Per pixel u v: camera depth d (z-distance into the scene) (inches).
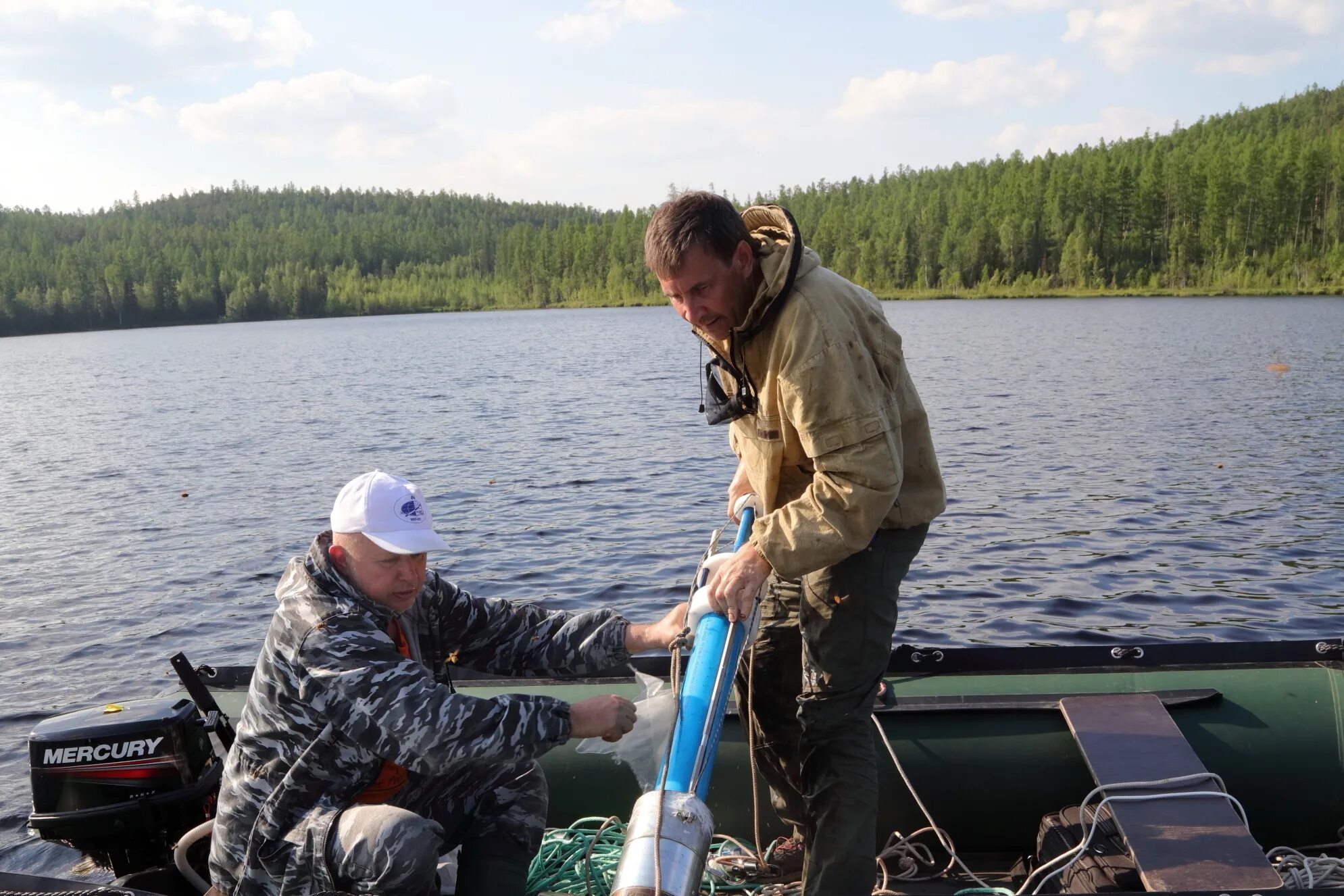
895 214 5064.0
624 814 129.4
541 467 672.4
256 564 448.1
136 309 6284.5
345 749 92.1
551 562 426.3
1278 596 358.6
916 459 101.4
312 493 620.7
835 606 100.7
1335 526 456.8
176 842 121.0
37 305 6033.5
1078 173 5565.9
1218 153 4559.5
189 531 522.3
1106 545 429.4
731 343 98.7
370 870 87.5
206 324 6328.7
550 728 91.1
